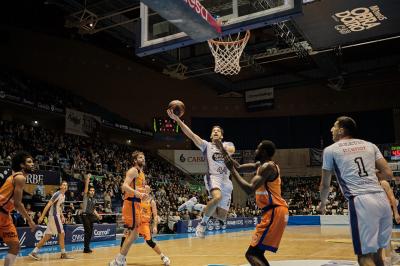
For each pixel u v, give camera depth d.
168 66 25.34
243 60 24.12
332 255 8.39
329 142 30.67
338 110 30.95
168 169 27.45
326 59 23.12
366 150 3.82
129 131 26.09
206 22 5.09
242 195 29.80
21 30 23.80
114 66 27.77
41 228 12.02
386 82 29.67
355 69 26.48
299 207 27.88
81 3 17.56
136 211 6.44
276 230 4.22
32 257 8.62
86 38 24.91
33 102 20.22
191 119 30.70
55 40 25.14
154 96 29.34
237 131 31.38
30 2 20.81
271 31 22.61
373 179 3.70
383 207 3.60
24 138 19.33
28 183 13.86
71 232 12.91
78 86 25.67
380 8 11.33
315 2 10.96
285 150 31.38
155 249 7.24
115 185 20.42
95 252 10.04
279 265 6.82
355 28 12.75
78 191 18.00
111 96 27.25
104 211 16.95
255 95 30.16
